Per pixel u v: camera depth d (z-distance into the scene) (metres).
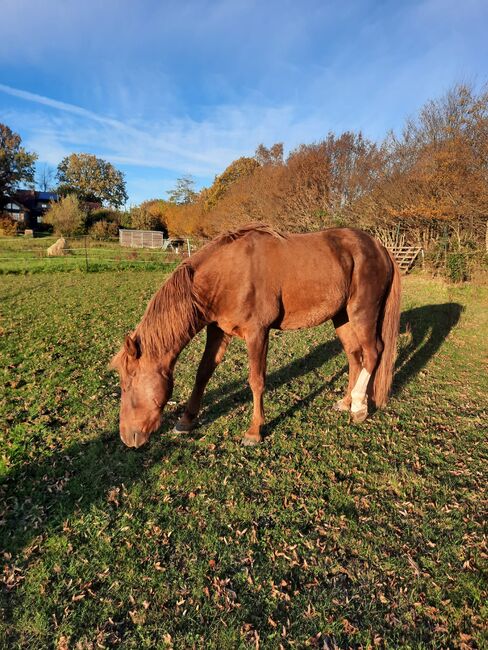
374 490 2.84
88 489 2.79
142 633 1.83
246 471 3.03
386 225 18.02
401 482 2.91
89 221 40.25
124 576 2.13
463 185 13.25
